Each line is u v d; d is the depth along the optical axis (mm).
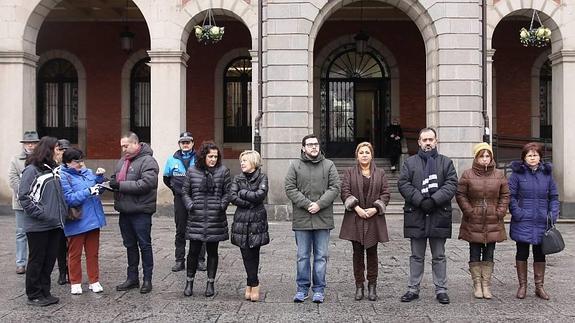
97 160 19438
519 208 6777
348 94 19734
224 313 6191
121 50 19453
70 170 6930
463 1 13766
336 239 11250
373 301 6699
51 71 19750
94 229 6988
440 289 6648
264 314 6156
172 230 12312
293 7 13820
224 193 6820
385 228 6660
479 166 6723
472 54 13758
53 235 6629
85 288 7305
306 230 6629
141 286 7324
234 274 8078
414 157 6684
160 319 5973
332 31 19391
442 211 6562
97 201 7090
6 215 14570
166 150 14422
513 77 19109
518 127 19109
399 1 14125
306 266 6676
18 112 14594
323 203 6477
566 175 14281
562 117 14320
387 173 17875
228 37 19328
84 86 19484
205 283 7562
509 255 9539
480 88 13891
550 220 6738
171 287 7328
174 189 8281
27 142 7965
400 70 19344
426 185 6512
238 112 19547
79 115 19484
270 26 13883
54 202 6449
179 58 14461
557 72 14562
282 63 13812
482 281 6840
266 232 6648
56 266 8703
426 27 14164
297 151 13773
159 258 9203
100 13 18734
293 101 13812
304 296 6652
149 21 14531
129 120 19469
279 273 8148
